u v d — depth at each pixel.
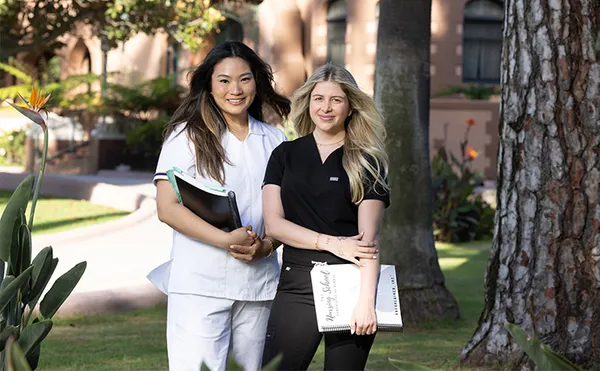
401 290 8.93
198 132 4.45
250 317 4.54
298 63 28.17
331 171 4.19
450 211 16.44
